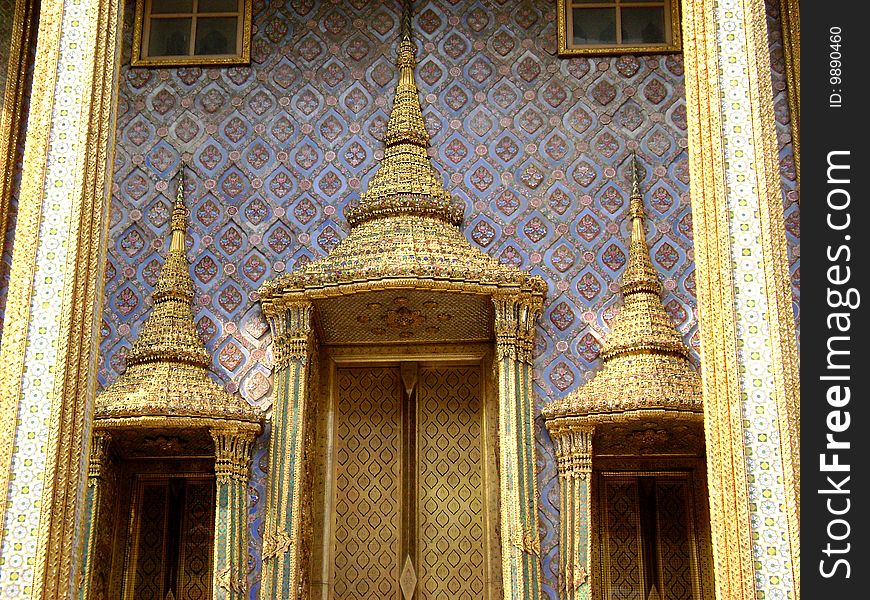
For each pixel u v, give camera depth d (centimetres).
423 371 1070
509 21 1148
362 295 974
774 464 715
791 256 1054
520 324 989
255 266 1077
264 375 1040
